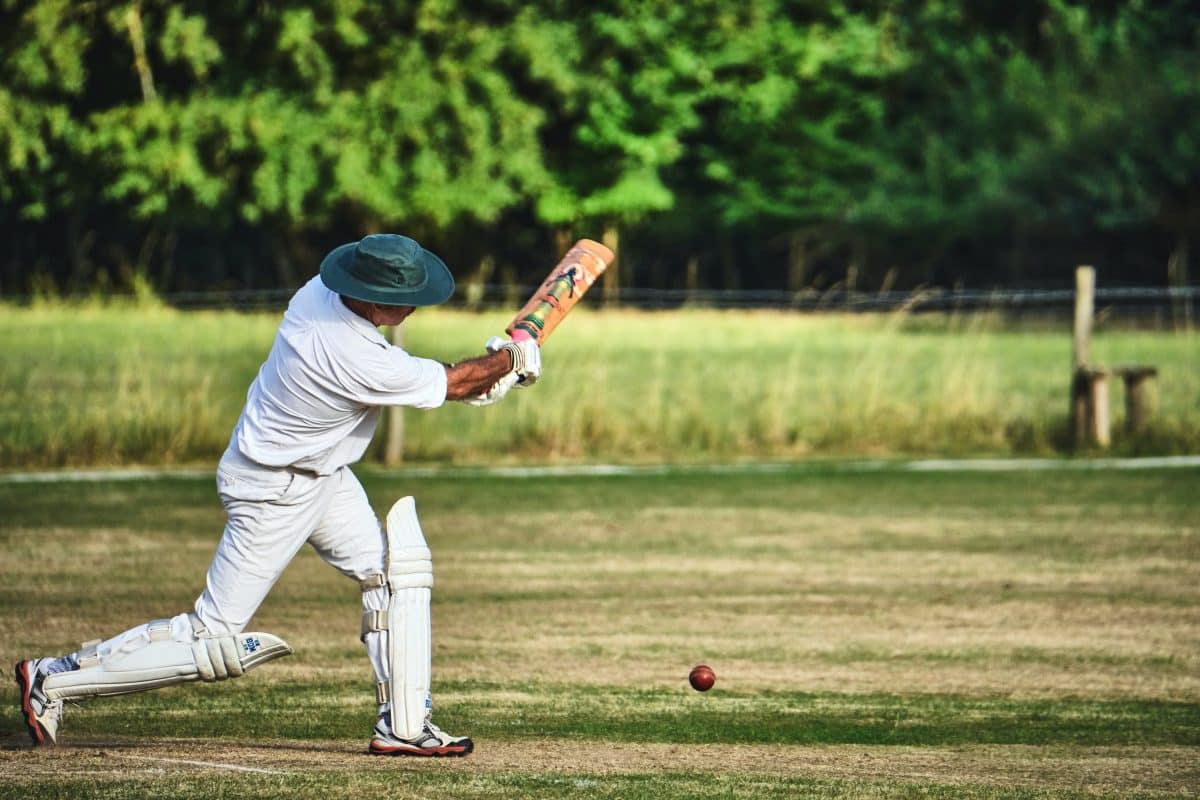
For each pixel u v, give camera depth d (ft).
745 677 70.18
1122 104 380.78
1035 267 406.82
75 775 50.31
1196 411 167.12
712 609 85.76
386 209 334.85
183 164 312.91
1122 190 374.43
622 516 118.93
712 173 419.33
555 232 434.30
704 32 387.75
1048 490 132.57
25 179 333.62
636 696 66.33
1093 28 409.49
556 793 48.96
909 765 54.90
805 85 411.95
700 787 50.42
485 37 341.62
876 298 218.18
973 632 80.33
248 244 442.50
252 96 324.19
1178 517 118.73
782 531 112.78
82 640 76.69
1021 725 62.08
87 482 133.69
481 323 271.28
